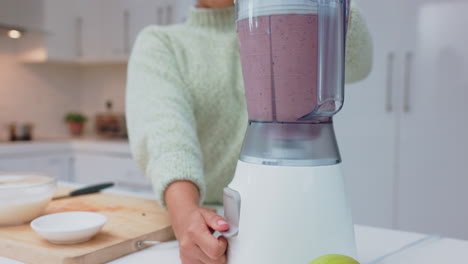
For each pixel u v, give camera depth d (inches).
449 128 76.5
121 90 132.6
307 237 18.7
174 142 26.8
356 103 84.4
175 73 33.8
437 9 76.3
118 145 105.9
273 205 18.8
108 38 121.8
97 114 128.3
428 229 79.3
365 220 85.4
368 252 25.1
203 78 36.1
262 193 18.9
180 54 36.0
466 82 74.6
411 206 80.4
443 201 77.7
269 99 19.0
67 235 23.7
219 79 36.4
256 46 19.0
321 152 19.2
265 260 18.8
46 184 30.1
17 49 119.7
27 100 124.1
